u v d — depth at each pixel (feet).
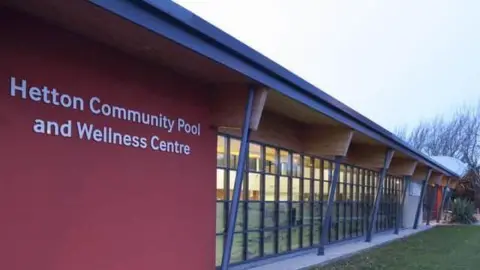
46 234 18.19
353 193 60.70
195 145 27.30
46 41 18.37
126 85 22.20
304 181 45.29
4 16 16.87
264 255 37.52
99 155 20.67
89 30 18.86
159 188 24.20
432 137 207.82
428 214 101.81
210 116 28.71
